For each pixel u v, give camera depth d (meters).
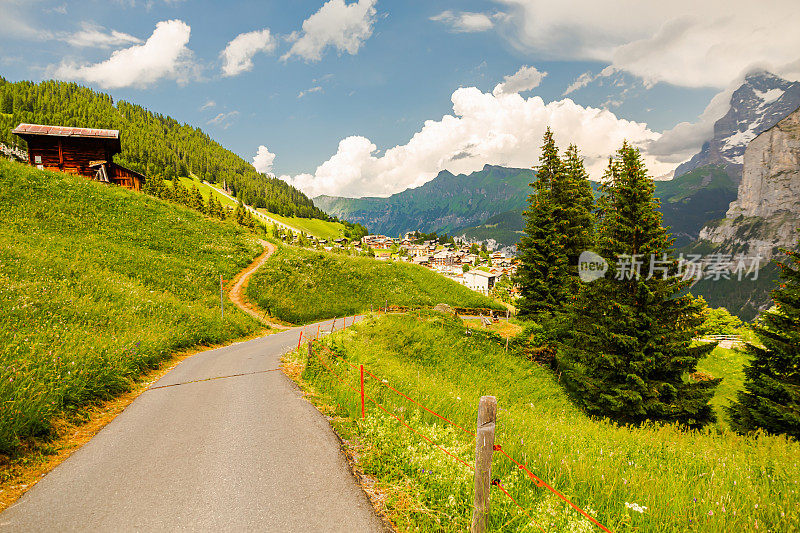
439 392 11.34
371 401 9.17
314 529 4.57
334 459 6.47
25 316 12.70
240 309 34.25
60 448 6.81
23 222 30.88
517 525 4.44
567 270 26.38
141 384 11.63
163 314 21.27
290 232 189.50
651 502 4.92
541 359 26.17
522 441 6.59
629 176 19.36
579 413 18.39
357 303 48.56
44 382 8.14
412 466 5.91
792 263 17.00
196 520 4.71
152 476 5.80
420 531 4.52
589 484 5.46
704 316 18.38
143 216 42.81
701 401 16.73
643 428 11.70
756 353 17.23
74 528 4.52
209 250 43.50
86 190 41.16
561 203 28.06
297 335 27.80
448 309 49.00
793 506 4.98
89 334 13.10
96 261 27.83
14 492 5.30
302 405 9.48
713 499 5.15
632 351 17.73
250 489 5.45
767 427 15.66
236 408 9.21
